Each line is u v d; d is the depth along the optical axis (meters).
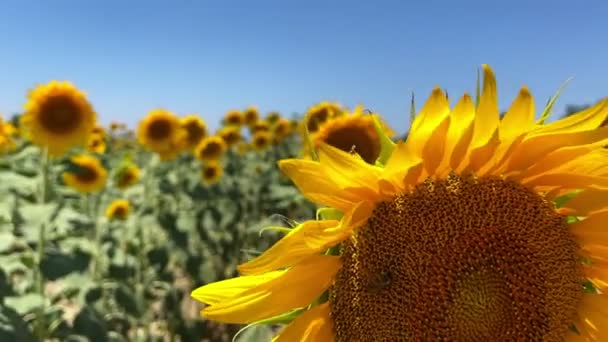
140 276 1.49
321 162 0.32
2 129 1.43
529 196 0.35
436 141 0.32
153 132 1.89
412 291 0.34
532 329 0.34
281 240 0.33
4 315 0.84
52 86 1.17
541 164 0.34
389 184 0.34
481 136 0.32
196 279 1.55
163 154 1.94
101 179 1.52
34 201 1.10
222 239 1.80
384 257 0.35
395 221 0.35
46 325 0.98
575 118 0.32
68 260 0.93
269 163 2.37
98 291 1.08
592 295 0.35
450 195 0.35
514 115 0.31
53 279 0.90
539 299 0.34
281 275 0.34
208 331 1.53
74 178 1.48
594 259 0.35
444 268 0.34
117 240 1.46
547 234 0.35
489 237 0.35
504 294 0.34
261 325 0.36
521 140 0.33
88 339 0.98
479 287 0.34
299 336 0.35
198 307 1.59
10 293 0.90
